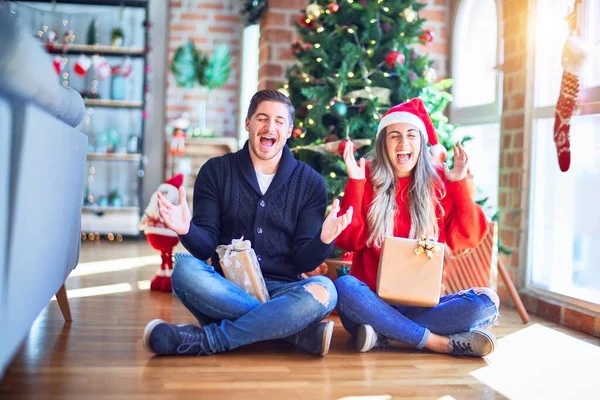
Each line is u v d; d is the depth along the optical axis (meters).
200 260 2.85
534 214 4.04
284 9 5.14
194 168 7.27
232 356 2.73
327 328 2.73
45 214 2.19
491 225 3.51
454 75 5.05
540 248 3.99
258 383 2.38
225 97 7.62
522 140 4.07
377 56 4.21
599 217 3.44
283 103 2.89
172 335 2.66
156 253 6.19
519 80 4.11
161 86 7.76
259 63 5.47
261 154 2.89
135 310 3.64
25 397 2.14
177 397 2.19
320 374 2.52
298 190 2.94
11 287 1.82
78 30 7.63
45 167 2.13
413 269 2.82
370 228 2.95
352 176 2.91
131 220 7.37
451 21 5.11
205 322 2.87
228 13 7.55
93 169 7.74
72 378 2.37
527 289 4.02
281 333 2.71
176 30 7.51
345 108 3.92
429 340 2.85
